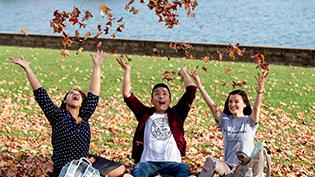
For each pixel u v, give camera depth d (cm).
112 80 1745
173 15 927
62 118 773
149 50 2400
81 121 788
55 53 2289
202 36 4341
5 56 2158
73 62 2042
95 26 4528
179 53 2339
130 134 1221
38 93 771
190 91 888
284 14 5653
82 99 805
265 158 836
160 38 4166
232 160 849
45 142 1132
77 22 907
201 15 5494
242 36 4412
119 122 1309
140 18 5106
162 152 849
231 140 854
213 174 812
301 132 1288
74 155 779
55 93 1598
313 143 1204
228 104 872
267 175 802
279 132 1280
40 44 2620
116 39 2447
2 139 1131
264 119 1381
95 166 813
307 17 5422
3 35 2662
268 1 6738
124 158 1052
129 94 893
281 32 4616
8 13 5966
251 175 779
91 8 6088
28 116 1335
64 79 1764
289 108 1492
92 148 1098
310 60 2211
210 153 1103
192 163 1028
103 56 831
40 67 1925
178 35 4322
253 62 2198
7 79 1725
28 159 1010
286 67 2102
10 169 943
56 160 785
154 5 914
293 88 1695
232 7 6212
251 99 1573
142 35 4253
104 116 1362
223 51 2256
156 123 867
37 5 6538
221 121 873
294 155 1116
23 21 5488
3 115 1327
